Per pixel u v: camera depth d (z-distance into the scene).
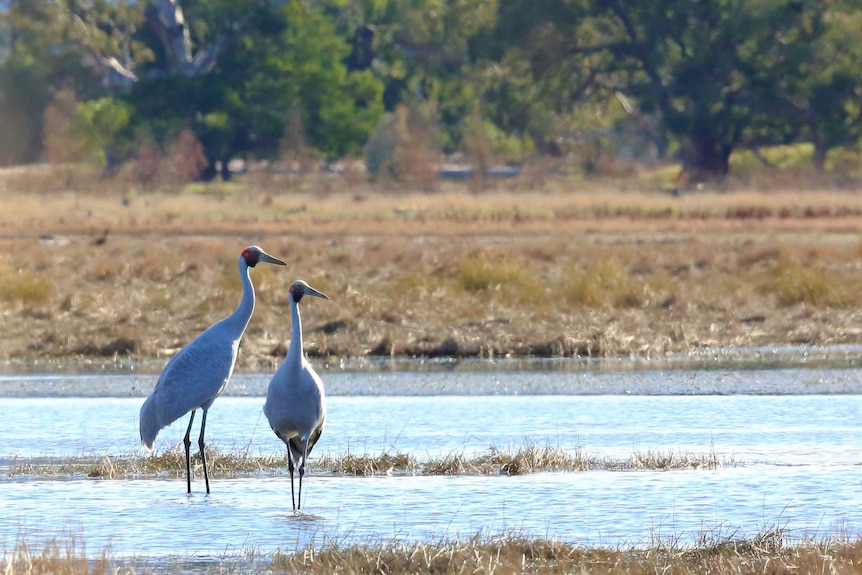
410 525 9.77
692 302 23.44
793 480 11.24
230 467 11.98
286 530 9.66
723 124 70.06
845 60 67.81
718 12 68.94
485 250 30.91
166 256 30.42
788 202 50.97
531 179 65.44
